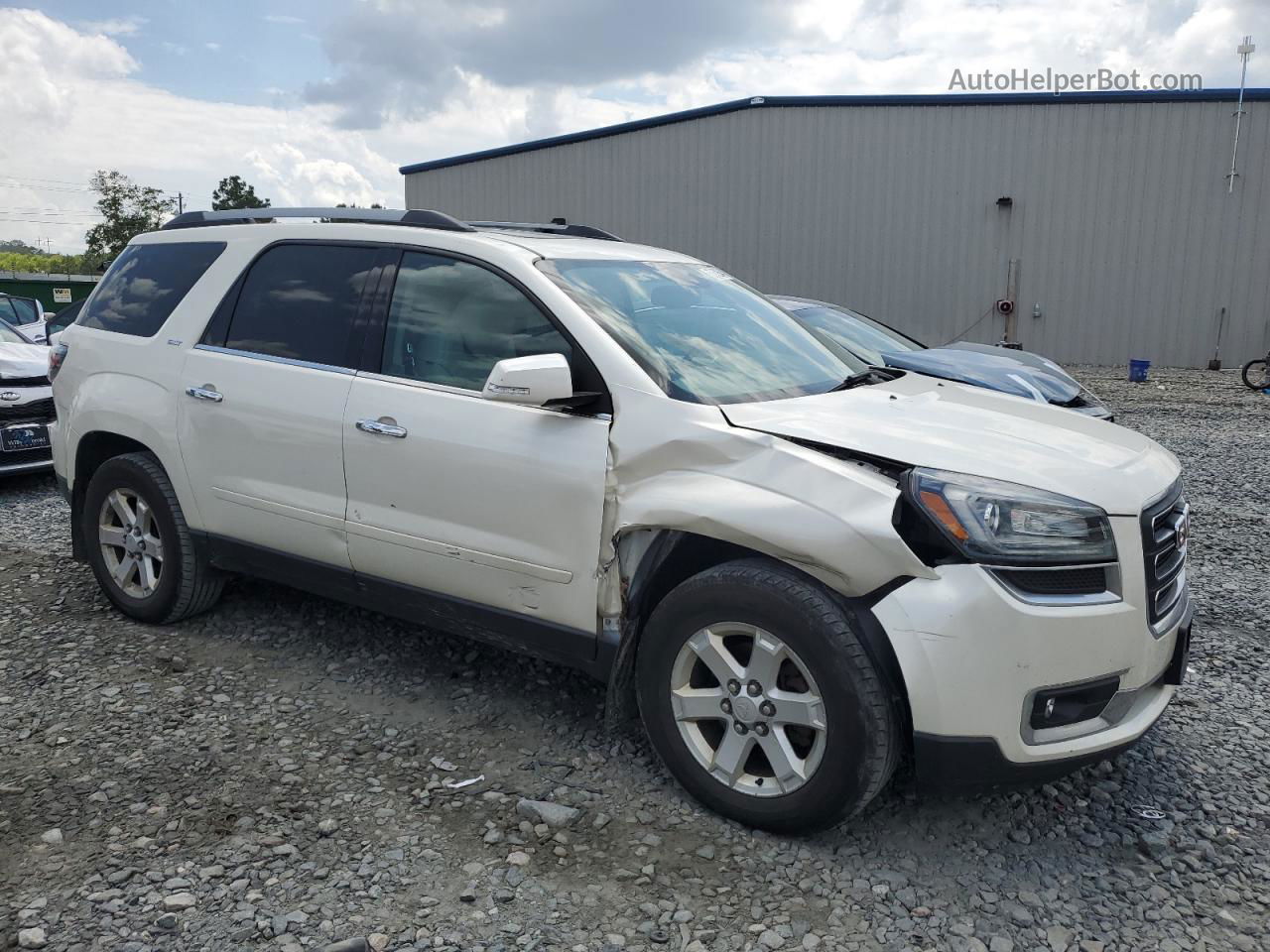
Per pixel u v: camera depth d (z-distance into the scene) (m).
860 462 2.94
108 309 4.84
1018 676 2.71
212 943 2.50
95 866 2.80
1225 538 6.62
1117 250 21.00
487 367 3.54
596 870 2.86
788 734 3.04
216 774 3.34
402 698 3.97
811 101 22.23
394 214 4.10
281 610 4.89
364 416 3.72
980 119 21.27
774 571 2.95
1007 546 2.73
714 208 23.56
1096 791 3.35
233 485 4.18
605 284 3.69
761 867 2.90
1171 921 2.68
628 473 3.18
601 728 3.75
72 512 4.95
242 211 4.62
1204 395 15.83
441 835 3.02
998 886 2.84
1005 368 7.22
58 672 4.14
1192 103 20.12
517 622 3.47
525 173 25.92
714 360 3.53
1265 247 20.25
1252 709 3.99
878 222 22.27
